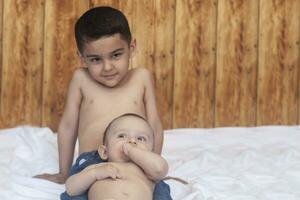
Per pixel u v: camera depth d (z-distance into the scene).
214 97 2.91
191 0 2.85
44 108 2.82
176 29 2.85
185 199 1.78
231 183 2.00
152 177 1.64
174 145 2.57
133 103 1.93
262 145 2.57
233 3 2.88
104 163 1.66
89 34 1.79
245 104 2.93
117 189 1.55
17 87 2.81
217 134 2.70
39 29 2.79
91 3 2.80
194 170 2.16
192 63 2.88
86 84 1.95
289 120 2.97
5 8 2.77
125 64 1.86
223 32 2.88
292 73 2.95
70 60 2.80
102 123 1.89
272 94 2.95
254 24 2.90
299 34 2.94
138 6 2.82
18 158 2.19
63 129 1.98
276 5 2.90
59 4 2.78
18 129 2.53
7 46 2.78
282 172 2.14
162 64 2.86
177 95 2.88
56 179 1.94
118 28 1.81
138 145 1.67
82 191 1.62
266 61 2.93
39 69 2.81
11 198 1.75
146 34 2.84
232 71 2.91
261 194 1.89
